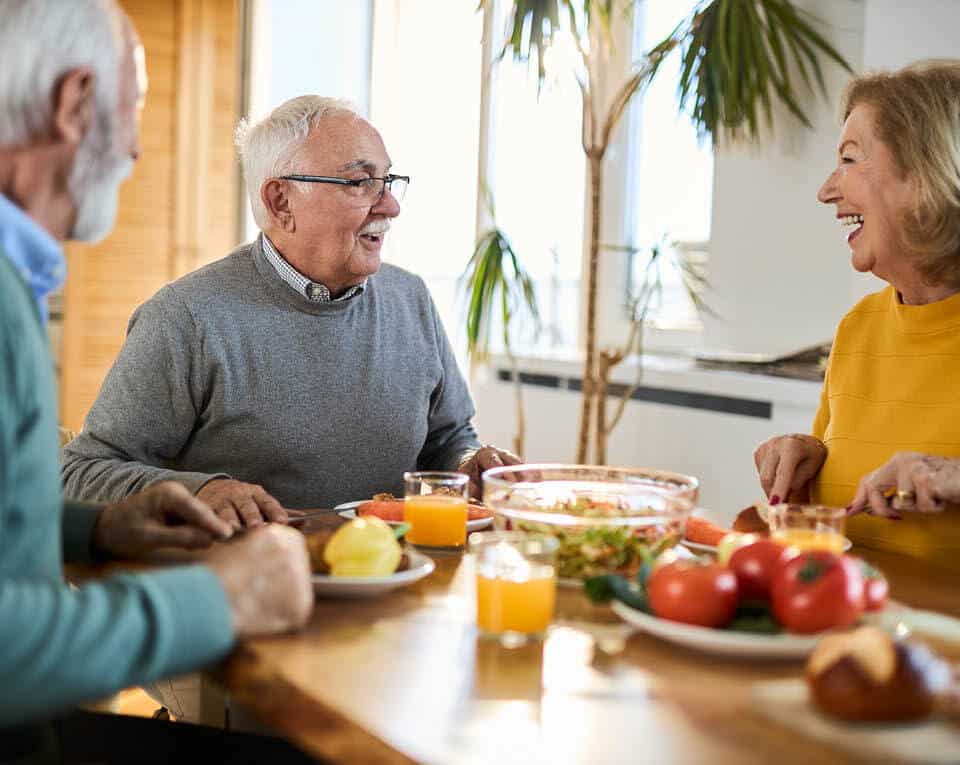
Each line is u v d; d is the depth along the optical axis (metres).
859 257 1.91
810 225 3.02
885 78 1.88
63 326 5.43
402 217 4.70
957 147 1.78
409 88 4.67
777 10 2.85
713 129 3.00
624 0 3.54
